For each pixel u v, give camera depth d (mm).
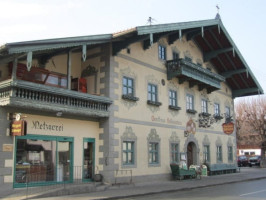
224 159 30672
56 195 14859
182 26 21938
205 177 25891
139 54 21578
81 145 18125
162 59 23688
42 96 15359
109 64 19188
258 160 47656
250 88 32531
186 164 24656
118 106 19422
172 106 23703
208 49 28766
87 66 20094
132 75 20734
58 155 16984
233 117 33500
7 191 14445
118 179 18812
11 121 14867
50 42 14781
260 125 50750
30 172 15609
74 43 16094
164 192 17188
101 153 18766
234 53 27719
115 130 19016
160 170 22125
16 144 15133
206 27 25609
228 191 17516
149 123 21688
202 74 25797
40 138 16156
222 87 31922
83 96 17047
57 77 17156
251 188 18984
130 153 20125
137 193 15914
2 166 14461
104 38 17688
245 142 59344
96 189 16781
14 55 14266
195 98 26984
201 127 27406
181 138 24578
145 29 18594
